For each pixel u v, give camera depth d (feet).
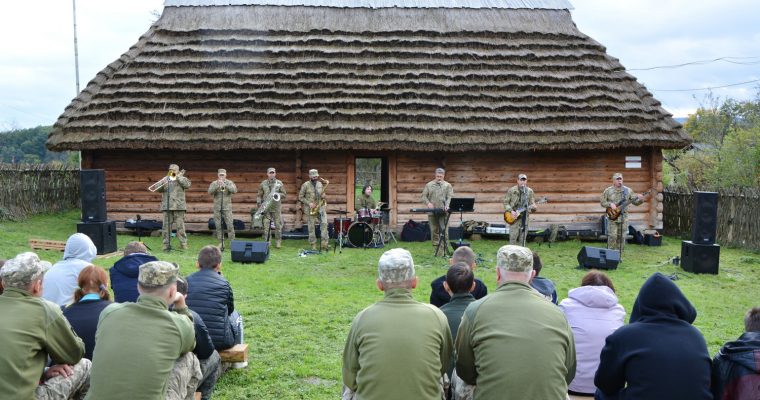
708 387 11.61
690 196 53.88
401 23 54.70
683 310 12.10
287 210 50.80
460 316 14.78
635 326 12.11
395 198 50.70
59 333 12.86
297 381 19.30
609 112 49.88
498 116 48.78
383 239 45.93
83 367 14.02
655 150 50.90
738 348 11.85
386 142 47.26
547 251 45.62
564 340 11.87
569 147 48.32
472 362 12.23
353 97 49.08
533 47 53.98
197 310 17.54
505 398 11.25
